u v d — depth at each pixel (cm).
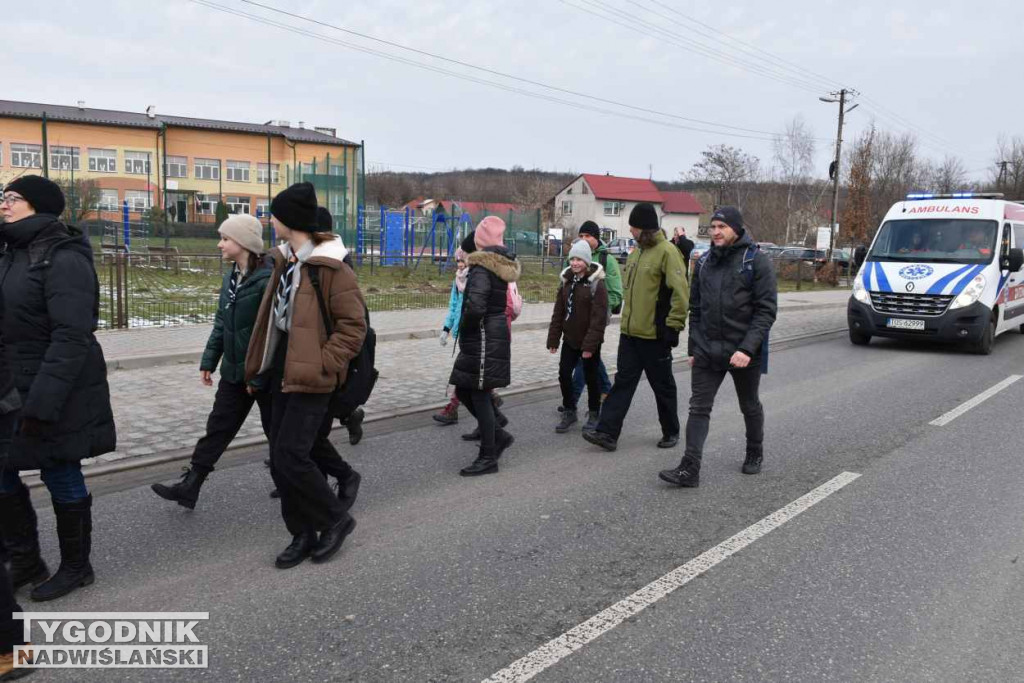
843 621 352
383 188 8456
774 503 508
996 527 469
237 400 466
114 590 373
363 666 310
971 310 1162
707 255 547
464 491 522
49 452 344
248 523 459
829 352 1222
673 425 636
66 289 338
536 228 3700
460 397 568
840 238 4434
